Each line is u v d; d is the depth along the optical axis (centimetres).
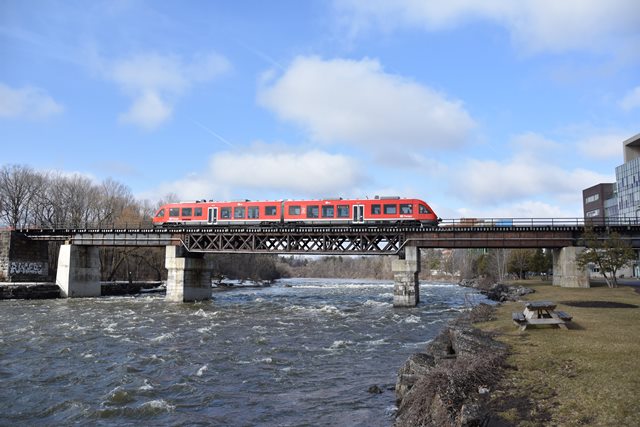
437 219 5278
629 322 2148
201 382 1845
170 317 4041
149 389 1731
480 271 11725
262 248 5572
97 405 1557
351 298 6600
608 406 990
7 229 6359
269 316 4150
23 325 3388
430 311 4478
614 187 12000
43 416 1465
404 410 1298
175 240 5822
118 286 7269
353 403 1545
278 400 1605
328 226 5338
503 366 1366
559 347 1560
